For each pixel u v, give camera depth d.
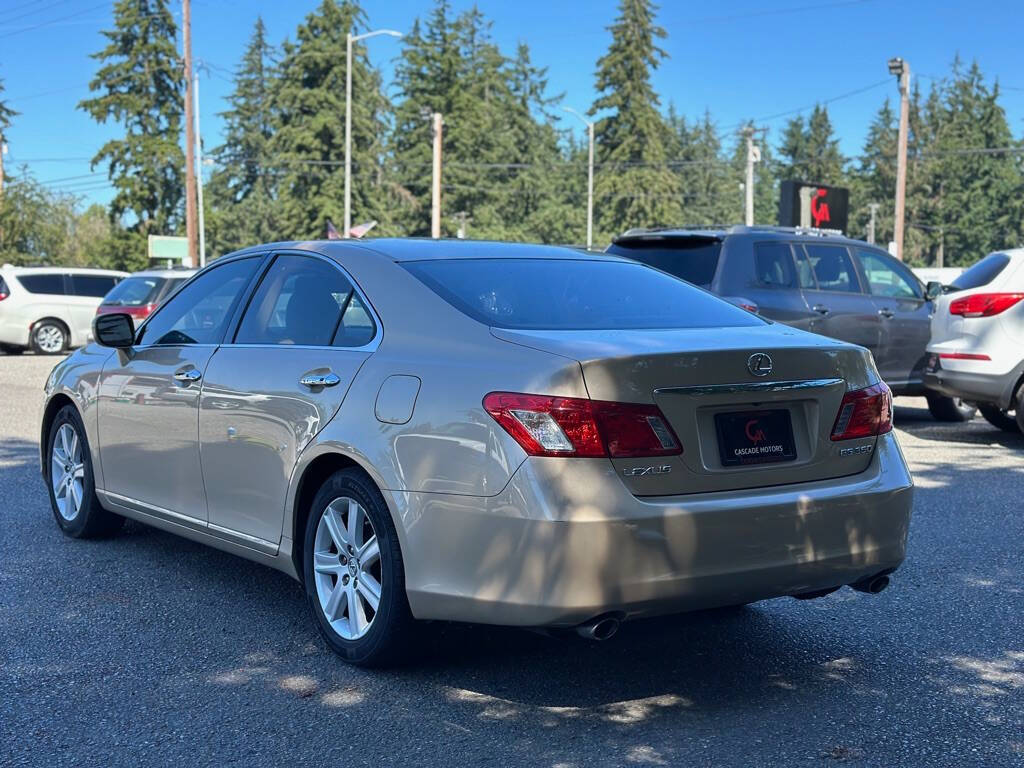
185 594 5.14
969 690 3.95
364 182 62.41
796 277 10.56
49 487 6.40
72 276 22.05
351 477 4.04
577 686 3.97
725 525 3.56
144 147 61.31
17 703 3.78
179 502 5.12
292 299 4.70
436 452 3.68
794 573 3.71
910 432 10.76
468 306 4.07
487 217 71.50
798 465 3.80
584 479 3.42
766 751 3.40
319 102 61.84
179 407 5.04
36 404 12.92
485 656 4.29
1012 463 8.80
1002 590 5.25
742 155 121.88
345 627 4.19
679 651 4.38
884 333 11.05
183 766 3.29
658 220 68.94
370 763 3.31
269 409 4.45
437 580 3.66
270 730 3.56
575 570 3.38
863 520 3.86
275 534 4.46
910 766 3.29
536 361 3.58
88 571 5.53
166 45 61.62
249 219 81.69
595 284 4.52
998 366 9.51
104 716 3.67
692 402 3.60
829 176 107.06
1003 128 101.38
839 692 3.93
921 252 102.62
